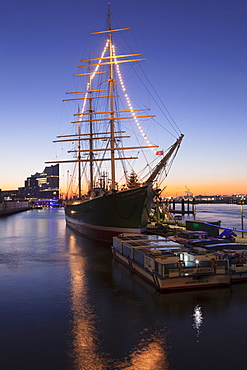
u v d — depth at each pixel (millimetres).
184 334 13734
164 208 78125
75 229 68688
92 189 68250
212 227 41625
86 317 15938
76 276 25281
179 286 20438
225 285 21344
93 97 70438
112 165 55688
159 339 13242
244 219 126375
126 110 54750
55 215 177250
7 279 24531
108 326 14727
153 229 47938
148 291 20500
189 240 32844
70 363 11367
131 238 32938
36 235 61500
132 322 15172
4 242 50125
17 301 18766
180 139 39938
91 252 37844
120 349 12383
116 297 19281
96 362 11375
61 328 14562
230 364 11227
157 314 16203
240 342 12961
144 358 11648
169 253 22859
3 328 14656
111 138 56000
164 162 40969
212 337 13438
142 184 42719
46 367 11125
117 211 42688
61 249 41031
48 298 19328
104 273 26203
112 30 55219
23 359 11711
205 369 10891
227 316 15836
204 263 21047
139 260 24828
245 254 23906
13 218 140875
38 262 31875
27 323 15234
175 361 11422
